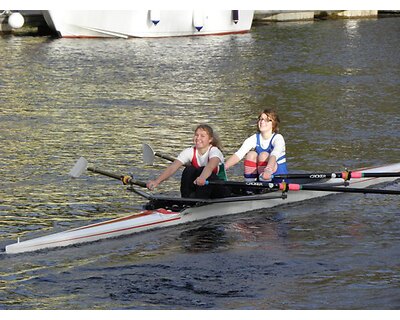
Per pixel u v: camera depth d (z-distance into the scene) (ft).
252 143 52.70
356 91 99.91
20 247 43.93
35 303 37.78
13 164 63.21
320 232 48.06
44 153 67.05
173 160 55.16
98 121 80.59
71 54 128.88
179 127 78.43
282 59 127.85
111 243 45.73
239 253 44.32
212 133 49.42
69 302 37.91
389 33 162.81
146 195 48.98
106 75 109.70
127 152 67.82
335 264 42.68
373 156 67.26
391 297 38.50
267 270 41.86
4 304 37.60
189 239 46.62
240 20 163.22
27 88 98.58
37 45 138.82
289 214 51.62
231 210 51.24
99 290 39.27
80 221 49.57
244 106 90.02
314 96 96.43
